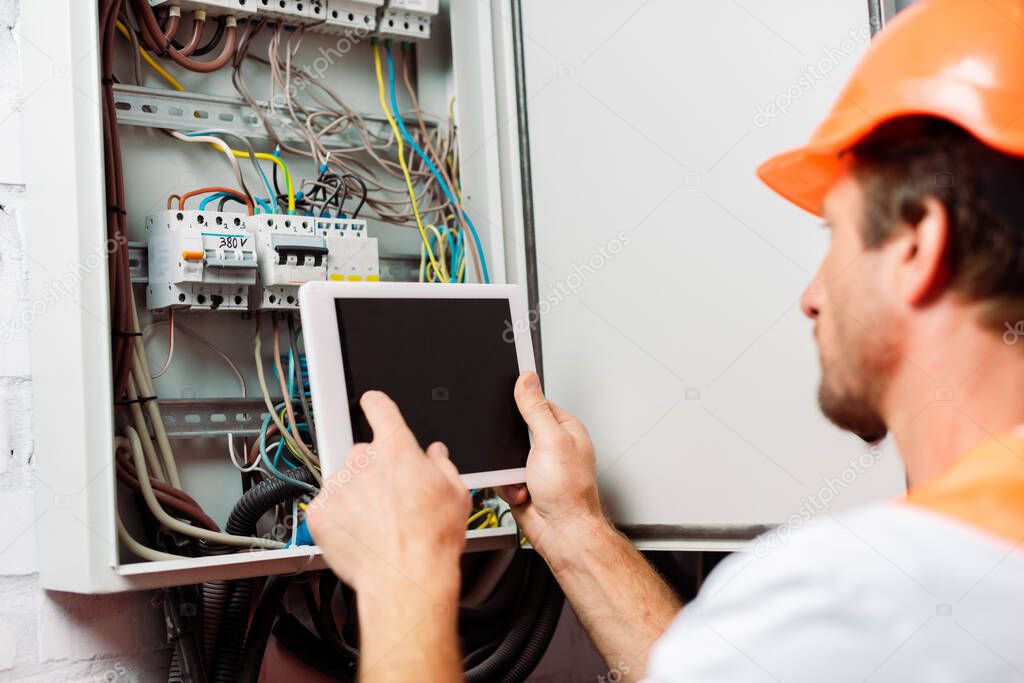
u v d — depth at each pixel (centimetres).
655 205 111
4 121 106
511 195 125
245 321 121
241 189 122
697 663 44
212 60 122
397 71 140
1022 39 48
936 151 48
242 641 107
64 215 97
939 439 47
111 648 106
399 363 96
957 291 46
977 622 38
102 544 91
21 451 103
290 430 119
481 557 132
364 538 66
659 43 111
